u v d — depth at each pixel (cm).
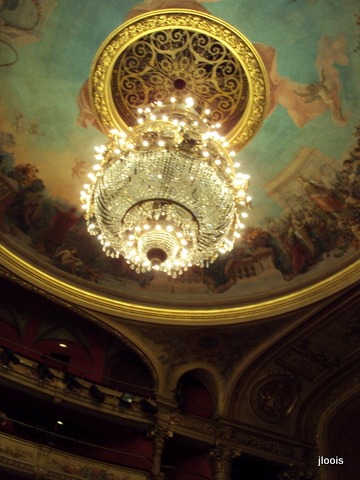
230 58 1155
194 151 1006
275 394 1491
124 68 1178
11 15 1028
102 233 1016
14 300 1391
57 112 1202
